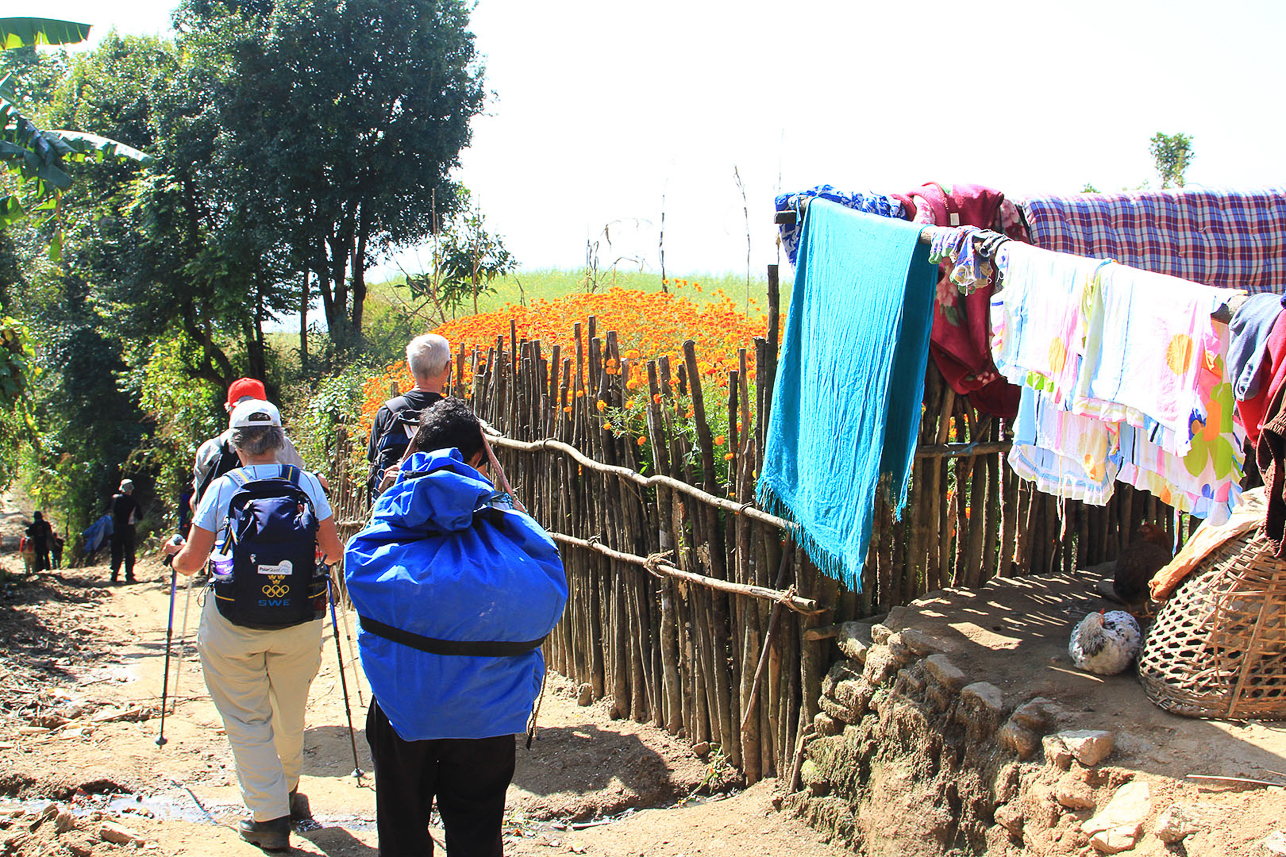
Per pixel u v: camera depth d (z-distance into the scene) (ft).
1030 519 15.71
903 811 12.03
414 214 69.21
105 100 71.31
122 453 86.22
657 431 16.88
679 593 16.97
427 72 67.15
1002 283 11.39
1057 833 9.75
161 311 70.44
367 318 77.51
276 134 64.80
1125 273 9.77
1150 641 10.88
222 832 13.05
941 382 14.62
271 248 65.72
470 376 26.25
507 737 9.53
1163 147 40.70
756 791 15.14
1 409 33.91
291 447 14.64
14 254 57.82
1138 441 10.97
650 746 16.94
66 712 19.19
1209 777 9.11
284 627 12.42
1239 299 8.55
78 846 11.91
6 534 102.12
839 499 13.24
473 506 9.39
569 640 20.70
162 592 44.11
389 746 9.52
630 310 24.58
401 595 9.01
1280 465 8.48
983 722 11.33
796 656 14.87
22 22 18.28
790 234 15.37
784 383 14.84
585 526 19.74
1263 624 9.93
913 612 14.06
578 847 13.60
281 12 63.05
